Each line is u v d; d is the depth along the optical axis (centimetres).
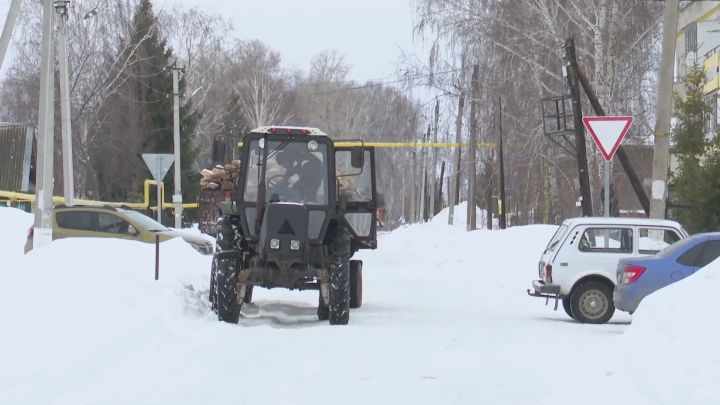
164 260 6147
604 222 5147
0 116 18662
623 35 9881
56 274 4041
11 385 2550
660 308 3170
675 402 2320
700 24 12644
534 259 8288
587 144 9981
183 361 3144
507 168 13325
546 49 10425
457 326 4506
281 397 2616
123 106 16388
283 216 4275
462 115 14012
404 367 3166
